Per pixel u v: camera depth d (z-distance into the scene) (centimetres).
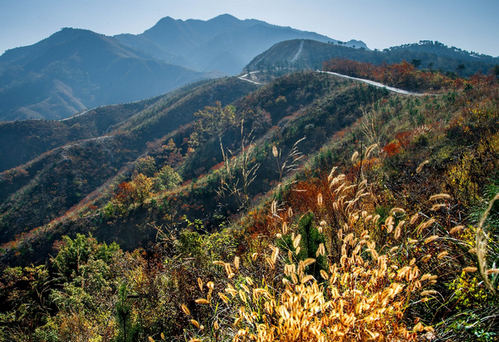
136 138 11850
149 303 309
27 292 1109
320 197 235
